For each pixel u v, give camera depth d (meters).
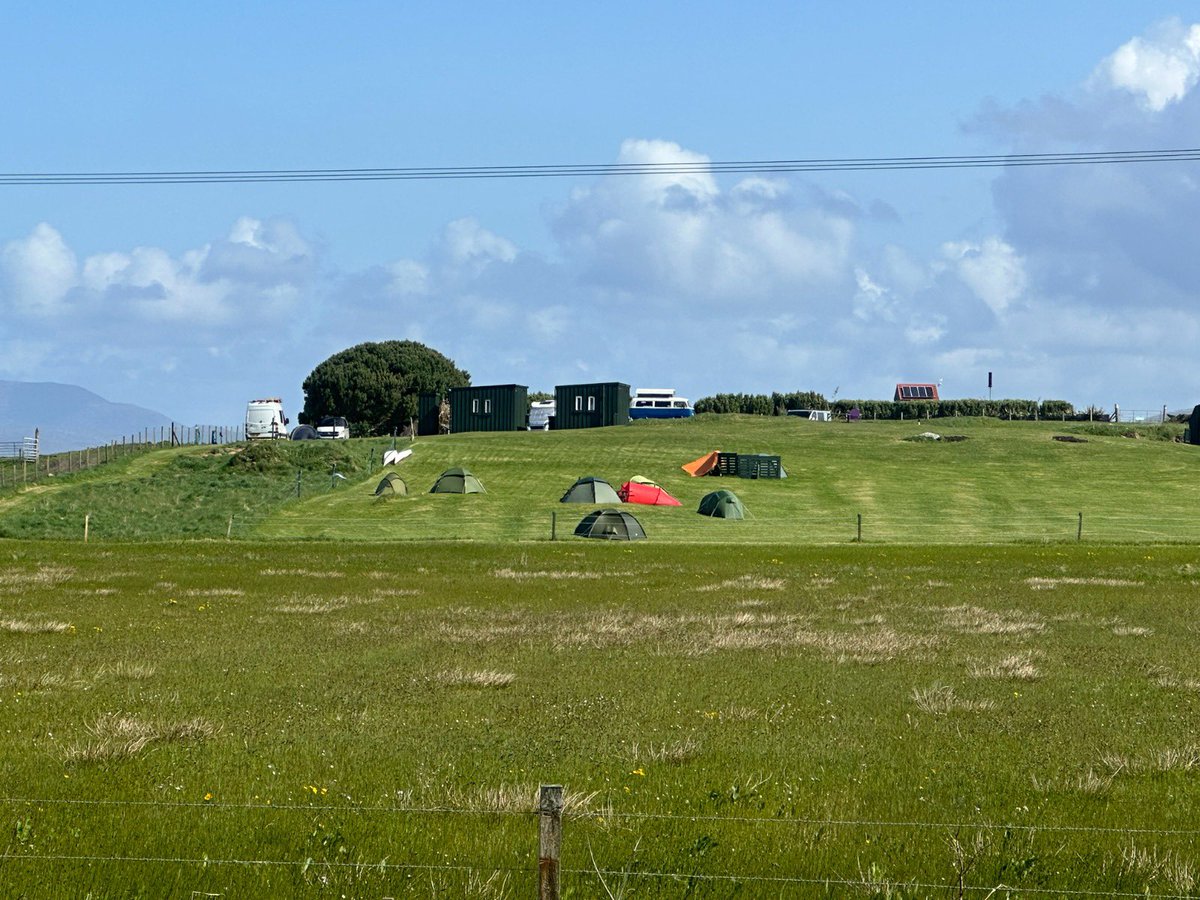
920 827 17.23
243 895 14.27
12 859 15.21
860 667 33.22
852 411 196.62
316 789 19.20
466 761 21.52
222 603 48.62
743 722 25.52
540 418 178.25
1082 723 25.73
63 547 76.50
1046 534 93.81
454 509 105.81
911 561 70.12
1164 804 19.00
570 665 33.19
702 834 16.73
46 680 29.78
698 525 98.06
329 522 98.06
